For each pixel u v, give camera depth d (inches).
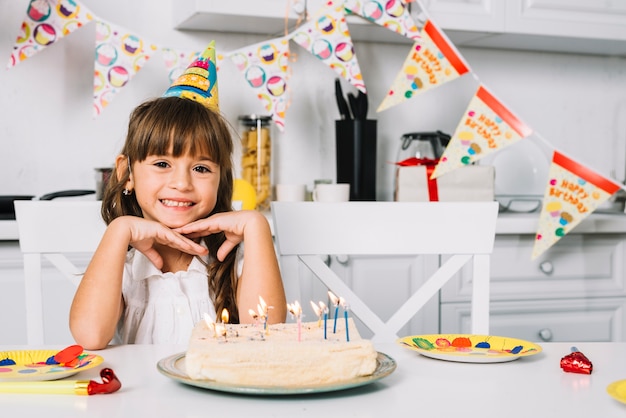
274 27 89.2
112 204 51.1
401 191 87.6
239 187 80.3
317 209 50.3
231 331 31.9
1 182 85.6
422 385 29.3
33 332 51.2
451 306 84.5
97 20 75.0
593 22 93.3
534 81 104.3
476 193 88.0
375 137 90.7
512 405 26.5
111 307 40.1
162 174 46.0
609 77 107.5
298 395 27.7
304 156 96.0
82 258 75.7
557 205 74.9
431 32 71.1
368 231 50.5
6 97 85.4
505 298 86.7
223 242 50.5
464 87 101.5
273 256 45.8
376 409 25.9
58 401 26.7
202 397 27.3
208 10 79.7
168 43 90.4
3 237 72.2
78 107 87.7
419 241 50.9
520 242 87.0
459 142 71.0
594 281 89.7
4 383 28.0
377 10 79.9
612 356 35.1
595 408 26.2
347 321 30.1
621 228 88.7
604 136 107.3
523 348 35.3
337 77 96.7
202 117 46.4
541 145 104.3
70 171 87.6
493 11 89.0
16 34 85.1
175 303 48.7
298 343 28.7
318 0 83.3
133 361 33.4
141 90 89.7
